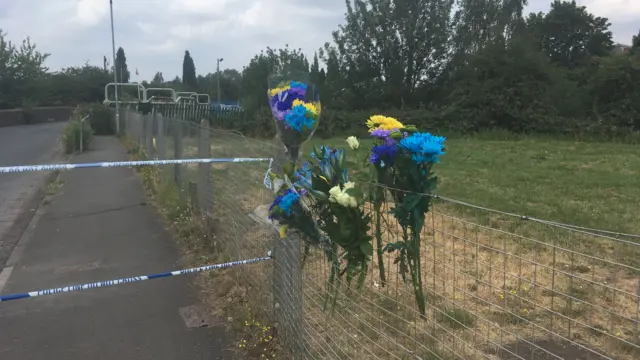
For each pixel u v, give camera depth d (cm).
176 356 353
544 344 329
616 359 311
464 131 2561
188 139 735
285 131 326
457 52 3400
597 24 5219
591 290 405
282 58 3012
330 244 287
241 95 3100
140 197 891
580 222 663
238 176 501
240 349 359
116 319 408
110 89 5350
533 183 969
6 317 412
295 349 327
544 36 5059
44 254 582
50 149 1828
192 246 590
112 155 1623
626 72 2511
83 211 791
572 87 2703
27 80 4316
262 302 393
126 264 540
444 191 880
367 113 2859
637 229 625
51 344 371
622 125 2439
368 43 3394
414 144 282
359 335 337
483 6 3584
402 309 347
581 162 1315
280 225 295
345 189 263
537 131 2475
